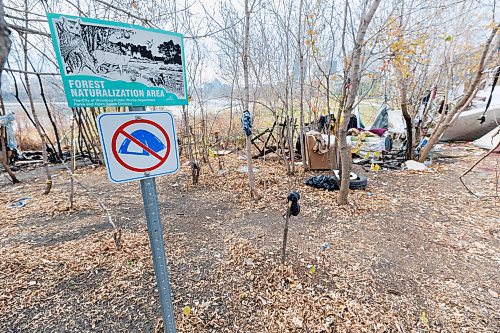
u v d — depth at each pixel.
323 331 1.76
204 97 6.78
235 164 6.14
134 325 1.82
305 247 2.71
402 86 5.32
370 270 2.35
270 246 2.74
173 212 3.64
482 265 2.39
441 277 2.25
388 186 4.53
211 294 2.09
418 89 6.62
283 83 5.41
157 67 1.07
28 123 7.45
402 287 2.14
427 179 4.85
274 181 4.80
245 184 4.68
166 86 1.11
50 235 2.98
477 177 4.80
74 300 2.03
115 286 2.18
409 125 5.71
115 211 3.66
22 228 3.14
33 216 3.48
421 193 4.17
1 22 0.73
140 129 1.05
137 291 2.12
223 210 3.70
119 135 1.01
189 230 3.12
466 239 2.81
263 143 7.30
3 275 2.28
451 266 2.39
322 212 3.53
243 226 3.21
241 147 7.60
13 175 4.95
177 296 2.07
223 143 7.57
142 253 2.61
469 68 5.57
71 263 2.45
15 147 6.48
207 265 2.45
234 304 1.99
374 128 7.91
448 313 1.88
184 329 1.78
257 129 7.03
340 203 3.74
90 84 0.93
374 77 4.44
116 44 0.96
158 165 1.13
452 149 7.20
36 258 2.52
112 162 1.01
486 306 1.94
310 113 5.82
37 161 6.59
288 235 2.96
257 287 2.16
